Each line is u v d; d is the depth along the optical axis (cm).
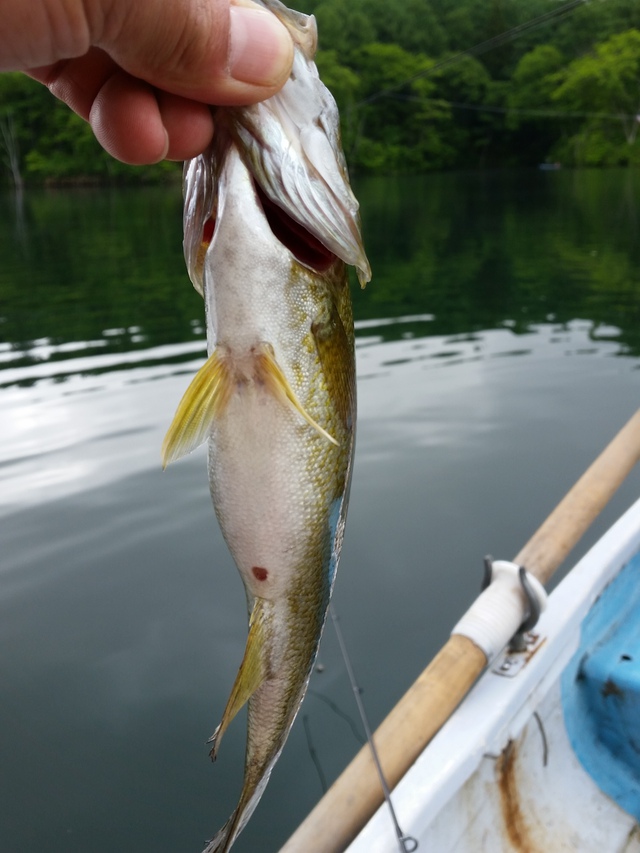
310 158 19
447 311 177
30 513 79
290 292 19
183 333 159
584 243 290
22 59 16
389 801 28
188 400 18
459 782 30
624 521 47
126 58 17
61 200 615
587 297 187
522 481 83
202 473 87
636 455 49
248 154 18
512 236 321
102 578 68
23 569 70
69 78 20
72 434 100
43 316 183
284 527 20
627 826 36
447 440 95
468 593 64
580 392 111
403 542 72
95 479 87
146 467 90
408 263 259
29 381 125
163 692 54
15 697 54
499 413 104
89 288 222
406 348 143
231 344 19
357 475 87
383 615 62
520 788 34
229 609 63
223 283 18
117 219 445
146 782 47
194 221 20
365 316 175
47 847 43
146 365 133
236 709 20
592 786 37
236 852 43
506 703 34
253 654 20
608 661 39
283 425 19
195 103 18
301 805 46
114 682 55
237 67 17
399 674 55
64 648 59
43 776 48
